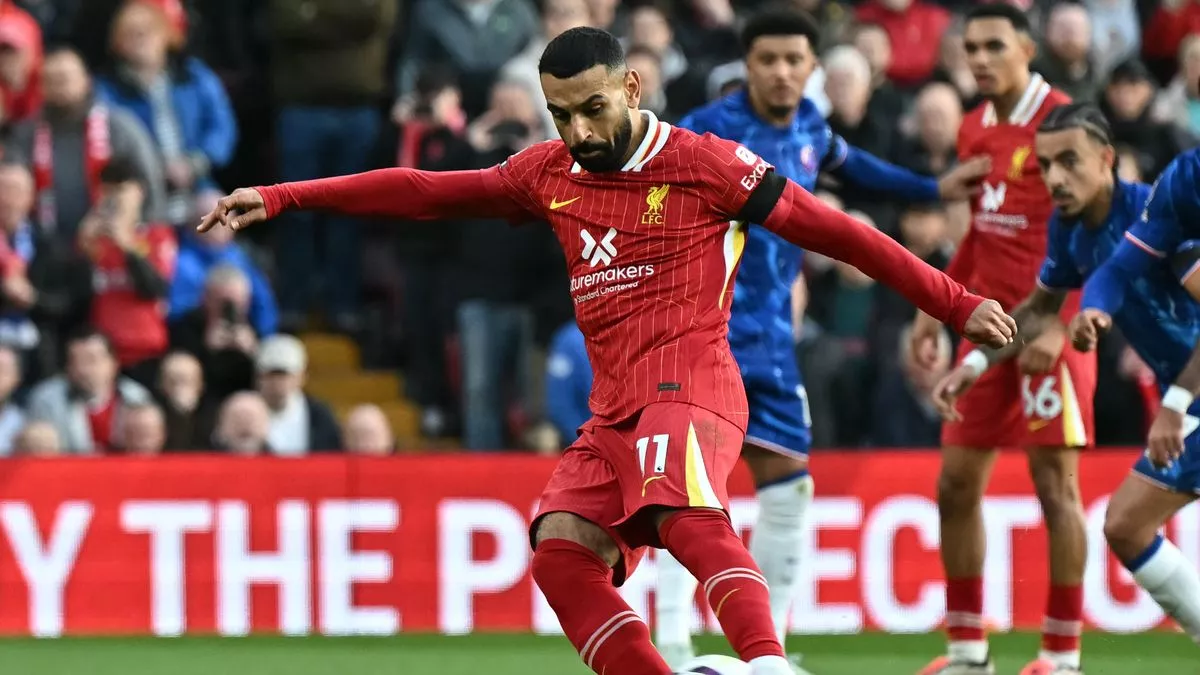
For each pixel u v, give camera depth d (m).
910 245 36.28
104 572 30.50
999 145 24.47
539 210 18.12
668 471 16.73
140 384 36.31
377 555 30.41
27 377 35.84
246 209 17.94
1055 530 24.22
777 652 15.94
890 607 29.98
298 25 40.53
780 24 23.12
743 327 23.25
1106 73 43.78
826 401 35.25
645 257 17.27
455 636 30.11
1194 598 21.86
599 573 17.30
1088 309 20.84
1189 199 20.59
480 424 37.84
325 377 41.59
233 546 30.48
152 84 40.41
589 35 16.86
